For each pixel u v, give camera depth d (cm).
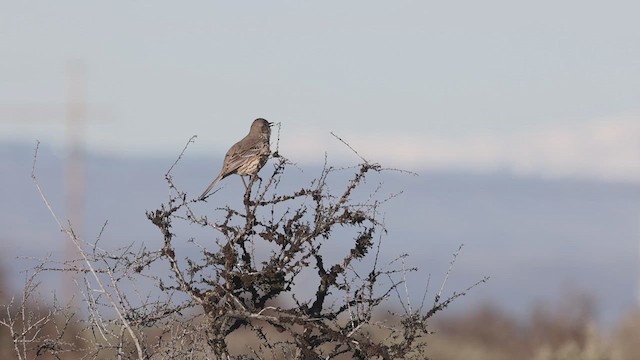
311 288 1151
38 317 1201
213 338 1106
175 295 1130
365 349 1070
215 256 1110
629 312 4031
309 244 1112
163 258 1105
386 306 1167
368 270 1205
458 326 4109
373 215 1105
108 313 1107
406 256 1125
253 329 1127
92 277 1120
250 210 1120
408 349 1107
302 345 1088
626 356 3738
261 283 1112
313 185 1133
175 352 1097
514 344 3941
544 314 4097
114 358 1128
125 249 1123
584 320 4050
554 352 3738
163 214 1112
